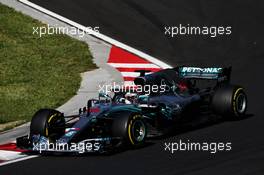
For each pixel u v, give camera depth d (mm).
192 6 97438
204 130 49438
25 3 101438
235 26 89125
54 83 70000
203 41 84438
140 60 78688
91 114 45188
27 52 81812
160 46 83750
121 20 93438
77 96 64562
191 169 39719
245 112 53406
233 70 72188
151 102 49406
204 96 53125
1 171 41469
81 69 76125
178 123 50250
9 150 47062
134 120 44594
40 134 45031
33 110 59812
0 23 91250
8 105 61688
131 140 44188
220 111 51219
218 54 79750
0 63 77125
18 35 87688
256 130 48594
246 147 44219
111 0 101500
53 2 102000
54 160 43375
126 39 87000
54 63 78500
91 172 40031
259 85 64625
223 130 49125
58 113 46594
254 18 91750
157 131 47750
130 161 42000
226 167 39844
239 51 80312
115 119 44219
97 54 81750
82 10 97938
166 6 98000
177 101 50250
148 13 95438
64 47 84375
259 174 38188
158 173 39156
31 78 72312
